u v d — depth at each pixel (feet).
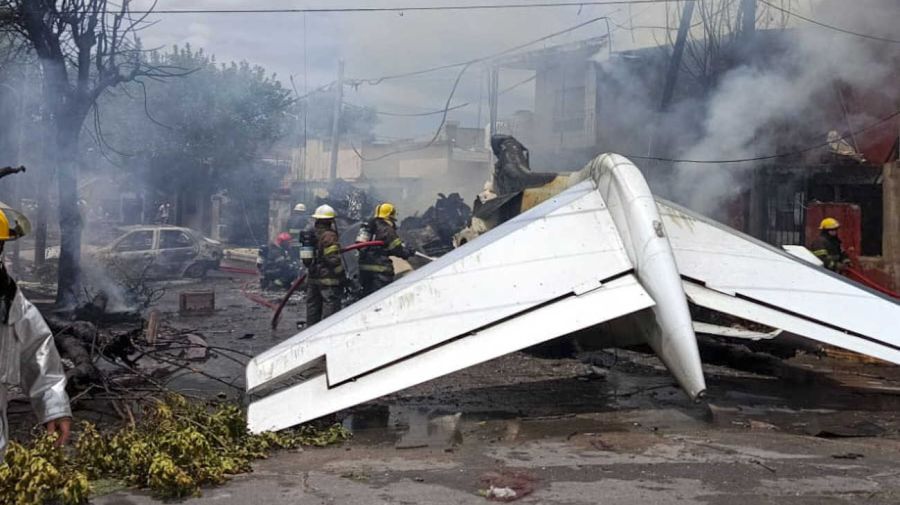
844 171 52.85
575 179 29.17
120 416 20.44
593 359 30.78
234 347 34.81
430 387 25.59
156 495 14.28
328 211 33.22
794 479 15.07
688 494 14.20
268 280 62.49
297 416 18.11
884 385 26.21
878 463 16.20
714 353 29.66
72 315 41.32
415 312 19.83
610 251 21.70
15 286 10.57
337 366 18.88
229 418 17.76
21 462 12.98
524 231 22.29
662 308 19.88
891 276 36.22
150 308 49.85
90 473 15.16
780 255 23.91
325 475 15.55
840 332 21.09
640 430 19.56
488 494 14.17
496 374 27.91
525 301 20.15
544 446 17.85
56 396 10.91
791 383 26.53
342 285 33.09
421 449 17.75
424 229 58.18
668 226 23.85
